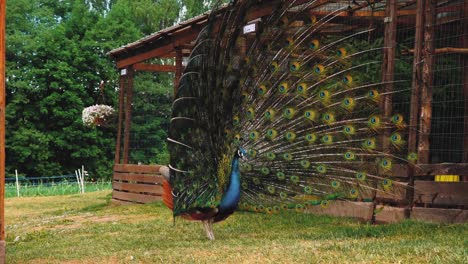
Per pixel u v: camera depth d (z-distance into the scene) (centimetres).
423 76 945
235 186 841
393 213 977
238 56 873
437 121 1119
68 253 809
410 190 959
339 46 889
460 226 849
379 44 1046
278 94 879
